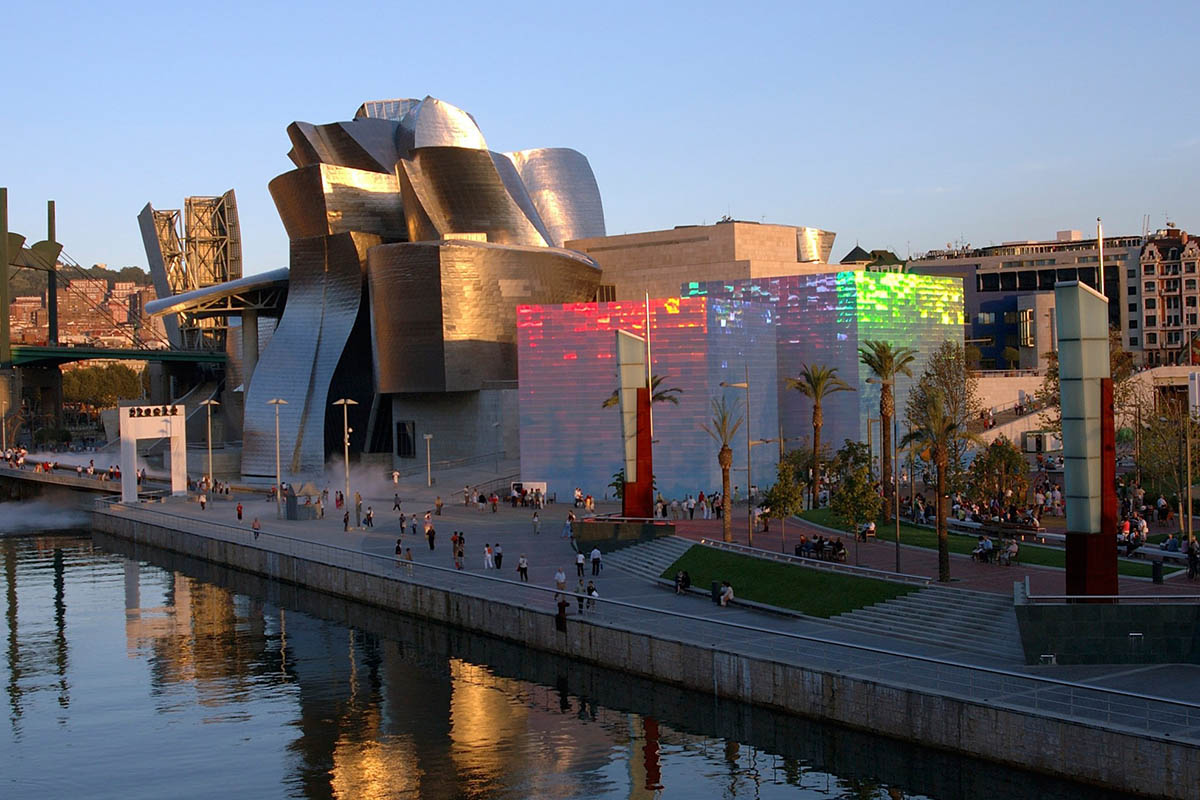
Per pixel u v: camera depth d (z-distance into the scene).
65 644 57.22
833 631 43.66
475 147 132.00
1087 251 173.38
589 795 34.66
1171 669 36.56
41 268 185.12
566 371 91.06
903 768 34.78
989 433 97.62
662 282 126.69
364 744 40.22
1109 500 39.47
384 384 114.12
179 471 108.12
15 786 37.03
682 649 42.12
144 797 35.91
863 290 99.06
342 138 132.62
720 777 35.81
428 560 65.25
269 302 140.12
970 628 41.06
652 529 64.44
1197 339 139.50
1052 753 31.27
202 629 60.00
